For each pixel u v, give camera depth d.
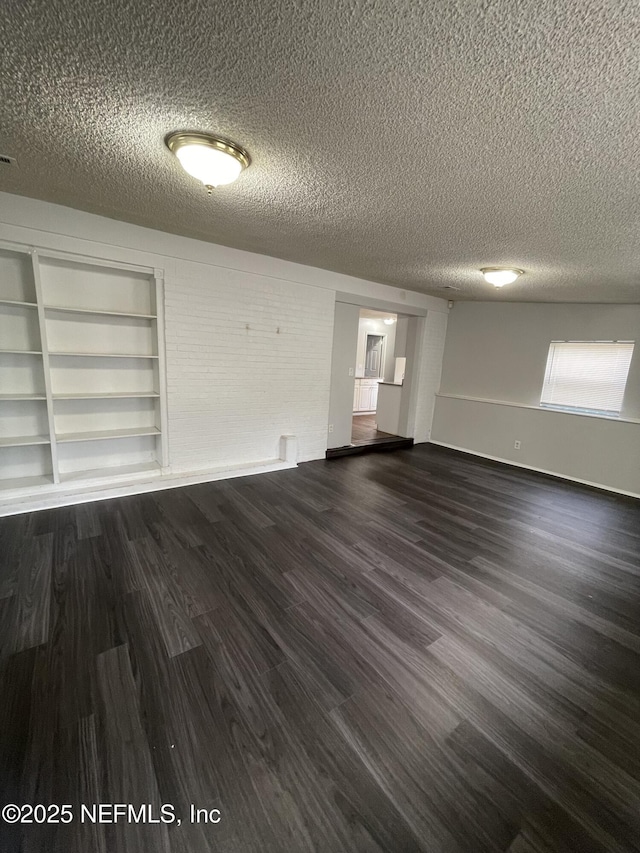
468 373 6.13
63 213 3.00
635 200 1.91
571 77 1.13
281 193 2.25
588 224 2.27
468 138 1.53
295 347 4.63
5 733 1.39
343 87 1.28
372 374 9.88
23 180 2.43
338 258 3.86
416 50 1.09
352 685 1.67
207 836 1.13
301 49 1.12
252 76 1.27
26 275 3.18
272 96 1.37
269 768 1.32
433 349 6.32
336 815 1.19
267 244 3.56
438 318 6.25
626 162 1.58
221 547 2.78
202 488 3.91
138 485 3.67
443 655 1.87
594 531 3.39
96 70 1.28
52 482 3.39
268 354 4.43
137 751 1.35
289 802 1.22
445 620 2.13
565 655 1.92
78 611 2.04
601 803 1.26
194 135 1.67
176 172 2.12
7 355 3.22
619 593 2.47
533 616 2.21
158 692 1.59
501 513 3.71
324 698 1.60
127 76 1.31
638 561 2.89
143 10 1.04
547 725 1.53
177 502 3.52
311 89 1.31
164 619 2.02
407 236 2.86
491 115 1.36
